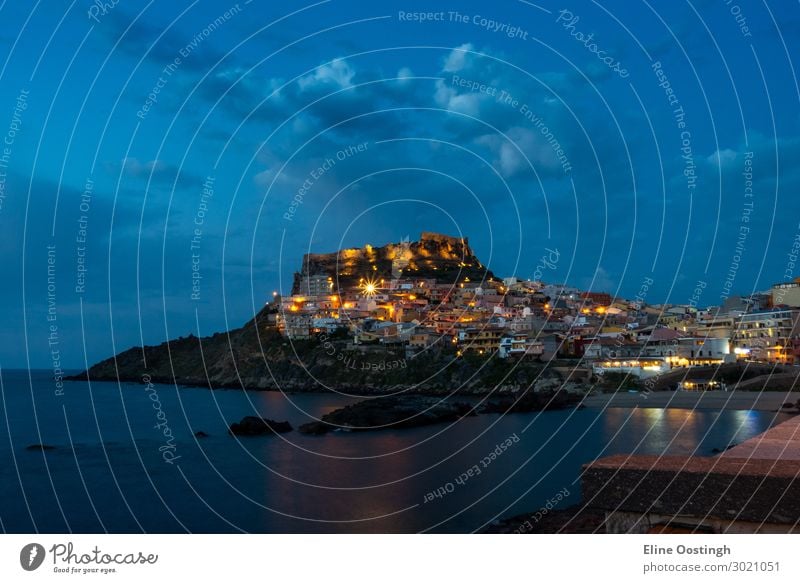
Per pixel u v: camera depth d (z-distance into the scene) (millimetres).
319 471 35281
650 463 4805
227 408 79125
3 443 47406
